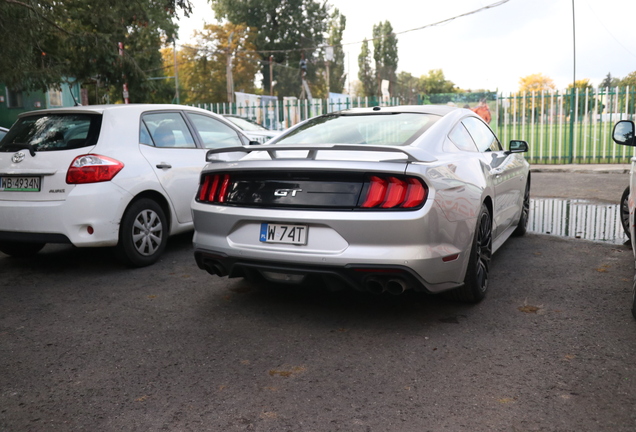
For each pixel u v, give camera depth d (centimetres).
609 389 256
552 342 314
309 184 325
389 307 381
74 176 454
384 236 308
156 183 509
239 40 6131
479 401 248
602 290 409
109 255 561
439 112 420
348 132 396
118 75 1228
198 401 256
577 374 273
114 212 467
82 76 1200
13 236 470
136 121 514
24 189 467
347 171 314
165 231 529
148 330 350
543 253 530
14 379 283
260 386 269
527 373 275
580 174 1284
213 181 364
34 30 911
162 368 293
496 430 224
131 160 490
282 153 354
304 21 7075
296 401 253
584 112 1630
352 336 330
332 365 291
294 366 291
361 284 321
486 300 392
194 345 323
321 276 323
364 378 275
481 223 387
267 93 6644
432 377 274
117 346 325
